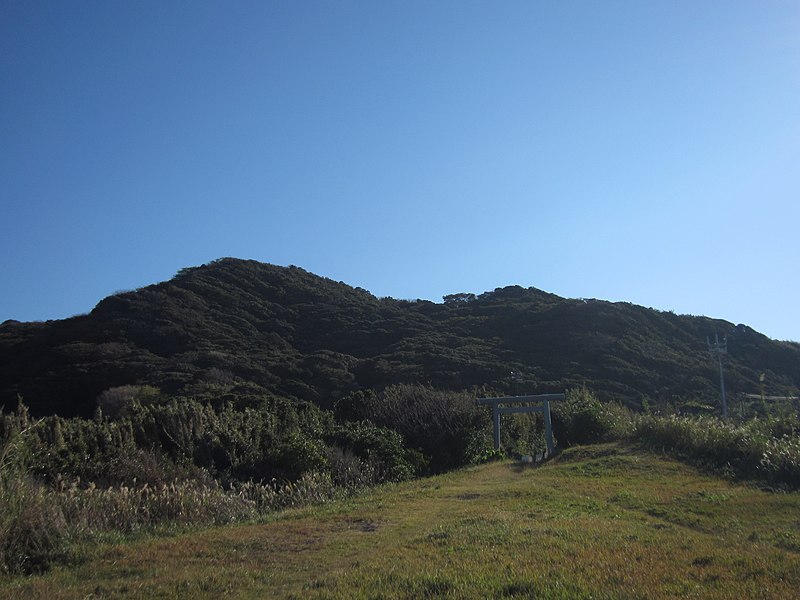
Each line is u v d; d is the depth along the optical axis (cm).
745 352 4547
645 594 693
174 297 5300
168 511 1301
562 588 712
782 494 1304
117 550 1015
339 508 1395
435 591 729
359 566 870
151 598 782
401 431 2569
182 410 1897
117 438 1641
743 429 1773
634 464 1789
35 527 1004
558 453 2270
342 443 2134
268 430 1983
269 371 4300
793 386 4038
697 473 1620
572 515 1203
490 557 866
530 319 5078
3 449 1123
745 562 814
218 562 942
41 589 827
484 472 2061
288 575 866
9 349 4334
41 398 3672
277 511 1461
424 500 1469
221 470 1772
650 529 1058
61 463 1448
